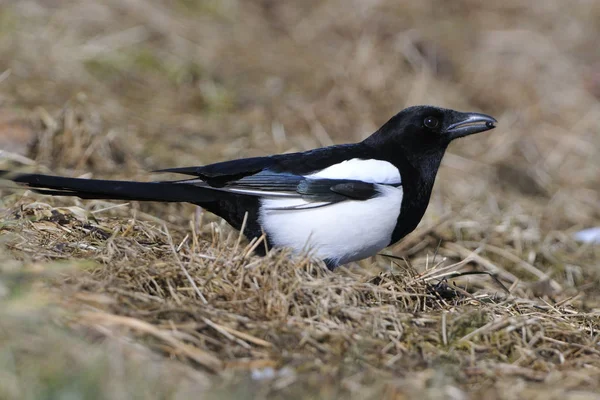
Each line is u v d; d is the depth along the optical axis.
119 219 10.29
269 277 8.48
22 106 13.96
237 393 6.64
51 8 17.62
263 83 17.53
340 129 16.59
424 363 7.64
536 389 7.31
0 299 7.08
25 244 8.69
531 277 12.12
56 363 6.48
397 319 8.26
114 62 16.69
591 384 7.53
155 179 12.86
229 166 9.32
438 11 21.47
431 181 10.14
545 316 9.26
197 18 19.08
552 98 19.20
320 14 20.41
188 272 8.46
